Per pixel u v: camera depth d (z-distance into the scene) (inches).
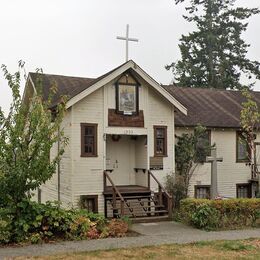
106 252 468.4
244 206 676.1
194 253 468.4
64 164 803.4
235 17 1926.7
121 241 535.2
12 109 537.6
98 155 798.5
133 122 827.4
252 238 561.3
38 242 521.3
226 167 975.0
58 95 900.6
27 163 524.4
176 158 890.7
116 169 863.7
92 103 796.0
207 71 1897.1
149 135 840.9
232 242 528.1
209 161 825.5
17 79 548.7
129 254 459.5
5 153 523.2
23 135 530.3
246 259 442.0
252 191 995.9
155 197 821.2
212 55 1888.5
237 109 1074.7
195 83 1888.5
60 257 442.3
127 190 810.2
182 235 586.2
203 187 933.8
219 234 595.2
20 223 528.4
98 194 794.2
